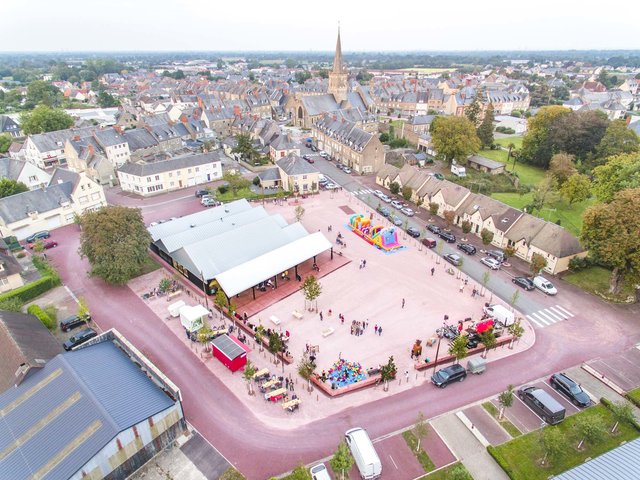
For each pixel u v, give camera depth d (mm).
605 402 43219
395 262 72438
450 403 43906
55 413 36625
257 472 36750
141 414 36469
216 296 58406
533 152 124750
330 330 54000
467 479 32688
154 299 61875
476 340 52062
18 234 80000
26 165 101125
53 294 63000
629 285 58344
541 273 69062
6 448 34719
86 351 44156
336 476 36156
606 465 31328
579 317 57656
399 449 38781
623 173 80375
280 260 65500
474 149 117250
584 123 115812
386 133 156875
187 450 38781
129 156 121688
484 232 74875
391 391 45406
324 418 42188
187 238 70625
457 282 66312
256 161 124875
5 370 42312
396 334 54031
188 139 143375
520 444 39156
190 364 49312
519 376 47500
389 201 98000
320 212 92875
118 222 62938
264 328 55188
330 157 133500
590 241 60969
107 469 34531
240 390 45625
